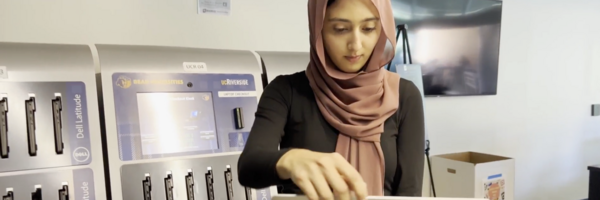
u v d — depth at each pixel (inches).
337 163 20.2
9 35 61.1
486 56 105.2
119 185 45.4
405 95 34.3
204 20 74.1
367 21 28.5
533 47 116.0
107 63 48.6
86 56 48.0
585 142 131.3
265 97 31.6
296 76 33.7
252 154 24.3
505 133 113.7
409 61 87.5
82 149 44.9
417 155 32.7
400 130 33.6
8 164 41.5
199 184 49.0
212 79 53.8
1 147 41.6
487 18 104.0
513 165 91.7
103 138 47.0
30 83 44.0
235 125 53.3
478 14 102.5
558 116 124.1
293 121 31.9
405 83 35.4
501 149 113.3
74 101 45.6
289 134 32.2
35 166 42.6
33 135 43.0
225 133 52.3
